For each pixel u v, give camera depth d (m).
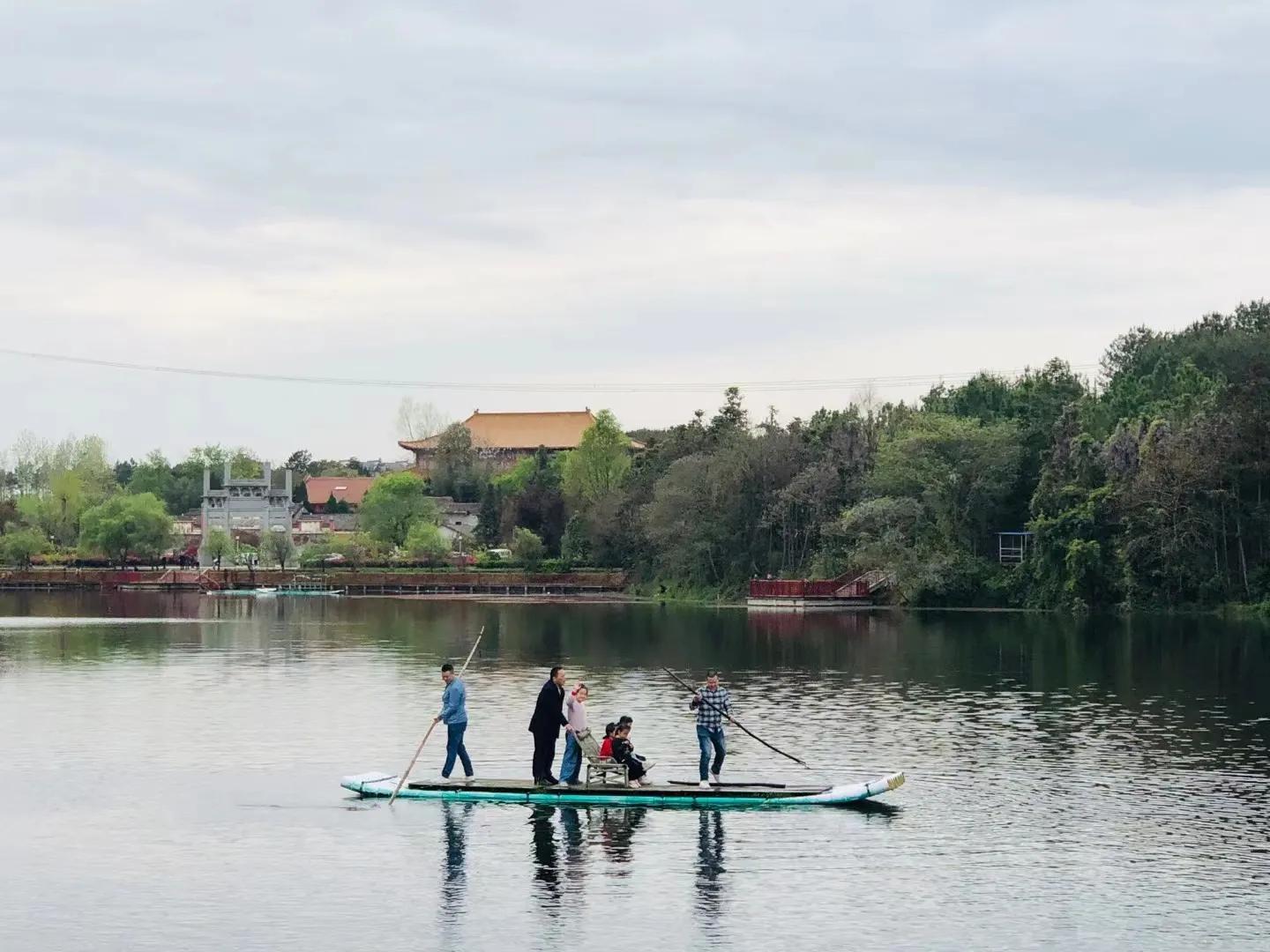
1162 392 126.94
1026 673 59.50
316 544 185.88
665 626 95.19
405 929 22.67
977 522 122.06
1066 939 22.22
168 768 35.91
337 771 35.38
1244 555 101.00
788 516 133.00
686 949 21.70
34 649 74.31
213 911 23.66
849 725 43.66
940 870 25.98
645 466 161.12
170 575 170.62
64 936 22.38
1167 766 36.19
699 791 31.25
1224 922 23.00
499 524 189.88
